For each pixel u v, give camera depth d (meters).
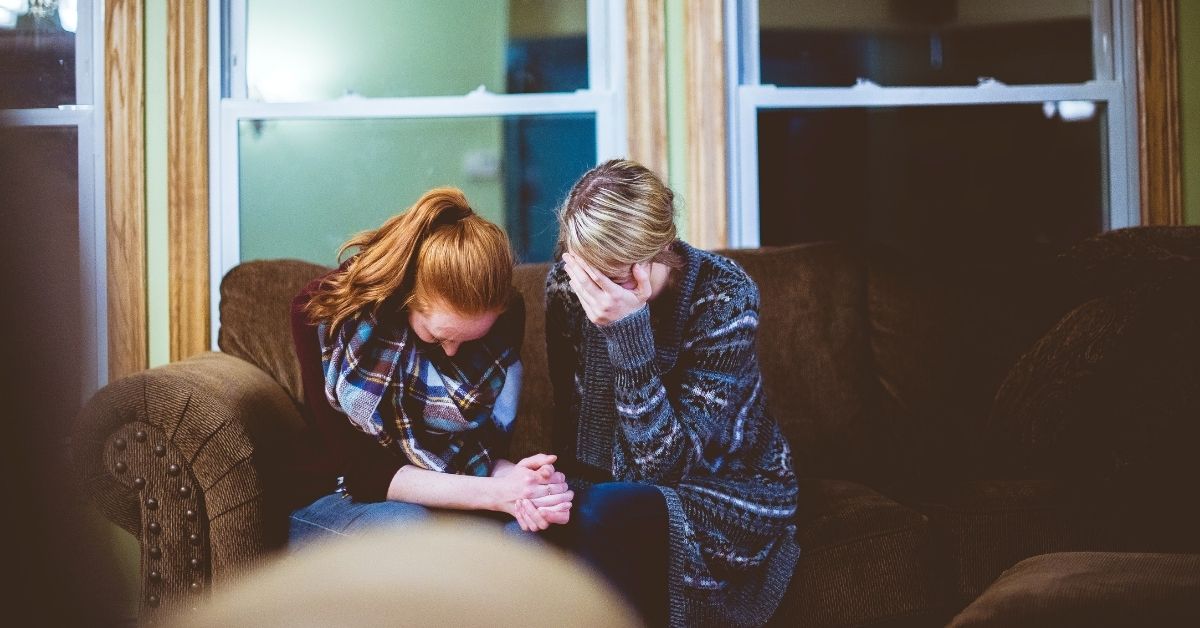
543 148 2.62
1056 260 2.34
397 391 1.53
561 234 1.66
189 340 2.48
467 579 1.23
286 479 1.63
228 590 1.45
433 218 1.47
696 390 1.57
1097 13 2.71
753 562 1.53
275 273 2.14
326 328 1.53
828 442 2.17
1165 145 2.65
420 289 1.43
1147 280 2.05
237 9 2.55
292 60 2.58
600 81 2.62
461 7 2.60
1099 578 1.10
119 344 2.46
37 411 0.46
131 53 2.45
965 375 2.25
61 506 0.46
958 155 2.70
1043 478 1.85
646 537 1.39
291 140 2.57
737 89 2.61
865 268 2.35
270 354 2.06
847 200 2.68
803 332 2.23
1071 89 2.68
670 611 1.40
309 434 1.79
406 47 2.60
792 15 2.66
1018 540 1.71
